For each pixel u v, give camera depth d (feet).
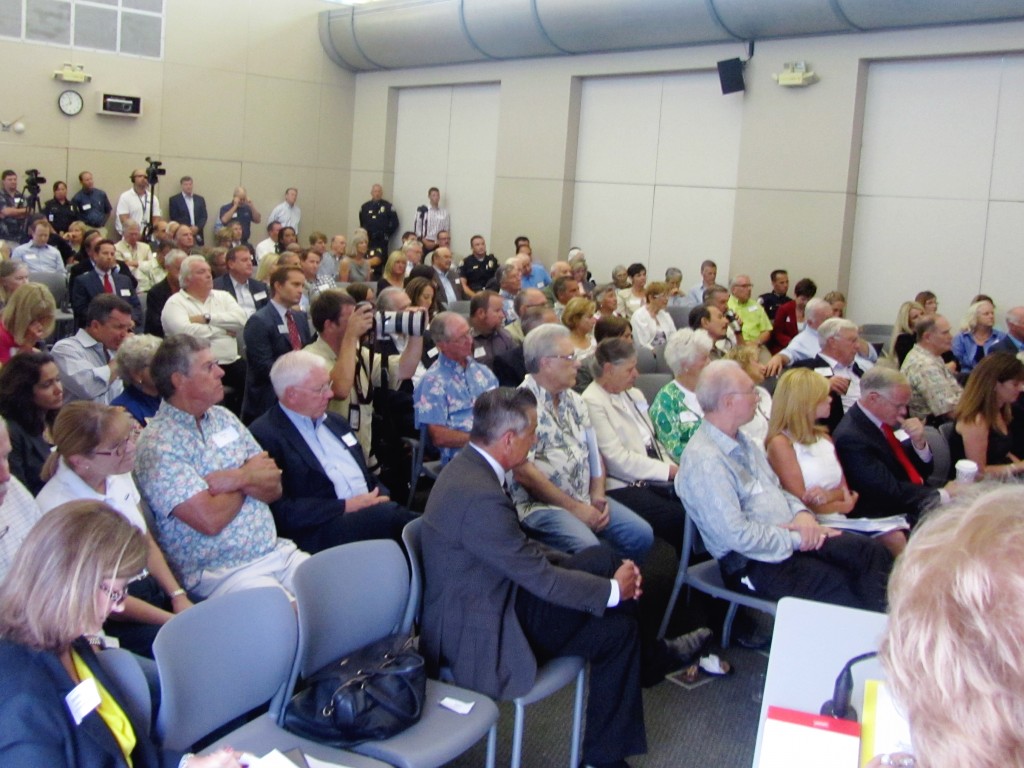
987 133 23.95
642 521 11.50
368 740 6.77
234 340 19.04
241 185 39.55
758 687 10.60
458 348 13.10
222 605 6.59
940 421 16.85
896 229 25.70
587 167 32.94
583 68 32.07
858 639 6.73
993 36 23.11
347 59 40.32
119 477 8.31
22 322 13.29
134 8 36.19
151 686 6.58
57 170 35.45
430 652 8.05
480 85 36.81
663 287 23.72
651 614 11.41
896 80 25.39
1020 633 2.38
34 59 34.53
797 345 19.19
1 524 7.36
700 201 29.78
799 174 26.81
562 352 11.43
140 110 36.63
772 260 27.50
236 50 38.65
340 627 7.57
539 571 7.89
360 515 10.00
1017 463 13.61
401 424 14.52
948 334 17.35
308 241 41.42
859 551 9.76
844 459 12.00
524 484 11.03
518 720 7.81
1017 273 23.68
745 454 10.46
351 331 12.50
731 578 10.03
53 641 5.36
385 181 40.81
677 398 13.52
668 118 30.45
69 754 5.23
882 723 4.84
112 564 5.47
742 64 27.63
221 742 6.70
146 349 11.09
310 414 10.19
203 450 9.16
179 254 19.99
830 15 24.79
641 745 8.41
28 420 9.37
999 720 2.37
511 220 34.83
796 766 4.76
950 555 2.60
